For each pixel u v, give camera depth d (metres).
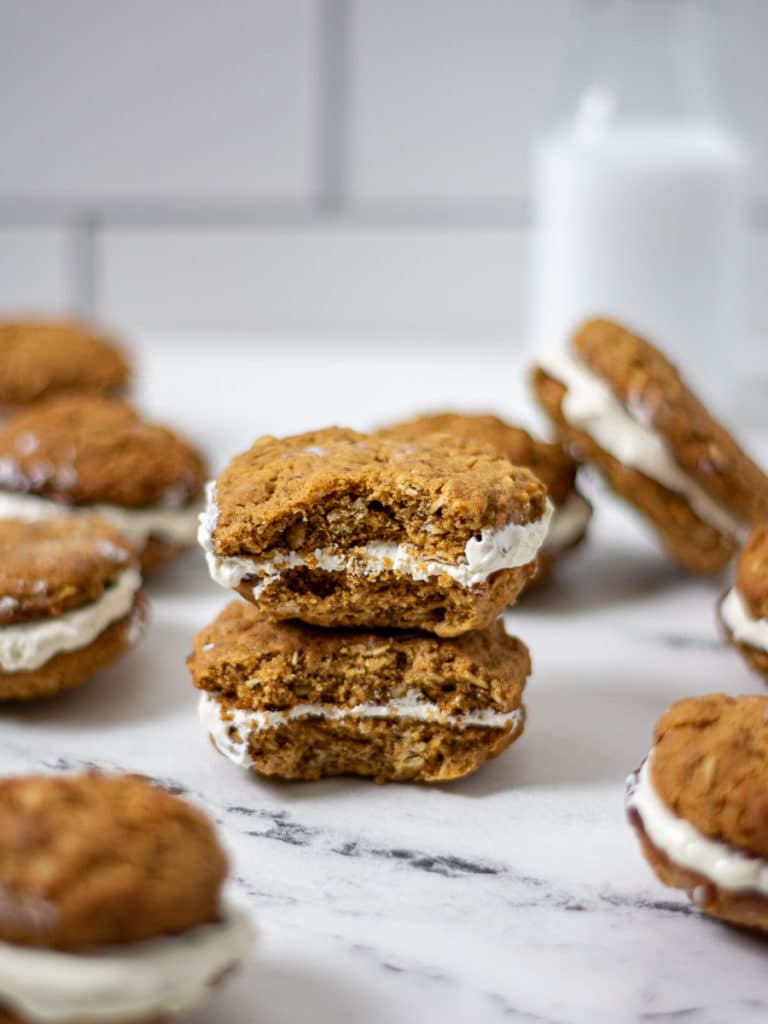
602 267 0.56
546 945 0.29
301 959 0.28
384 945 0.28
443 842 0.31
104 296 0.79
